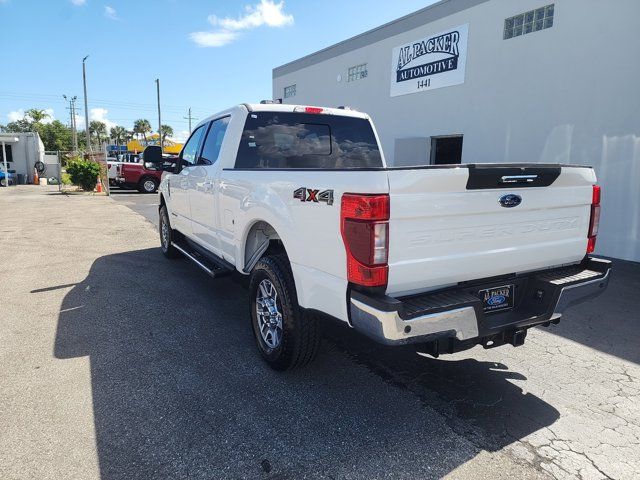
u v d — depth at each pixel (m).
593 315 4.75
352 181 2.39
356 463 2.38
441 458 2.44
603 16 7.54
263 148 4.30
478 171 2.52
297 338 3.09
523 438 2.63
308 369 3.43
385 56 12.51
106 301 4.96
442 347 2.71
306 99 16.62
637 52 7.17
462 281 2.73
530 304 3.02
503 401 3.03
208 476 2.26
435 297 2.59
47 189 24.39
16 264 6.68
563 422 2.80
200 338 3.97
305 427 2.69
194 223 5.20
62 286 5.53
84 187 21.64
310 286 2.78
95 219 11.67
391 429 2.69
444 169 2.44
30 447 2.46
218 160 4.35
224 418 2.76
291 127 4.43
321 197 2.61
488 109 9.69
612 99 7.57
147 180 21.25
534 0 8.59
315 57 15.77
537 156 8.81
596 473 2.34
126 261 6.88
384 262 2.35
